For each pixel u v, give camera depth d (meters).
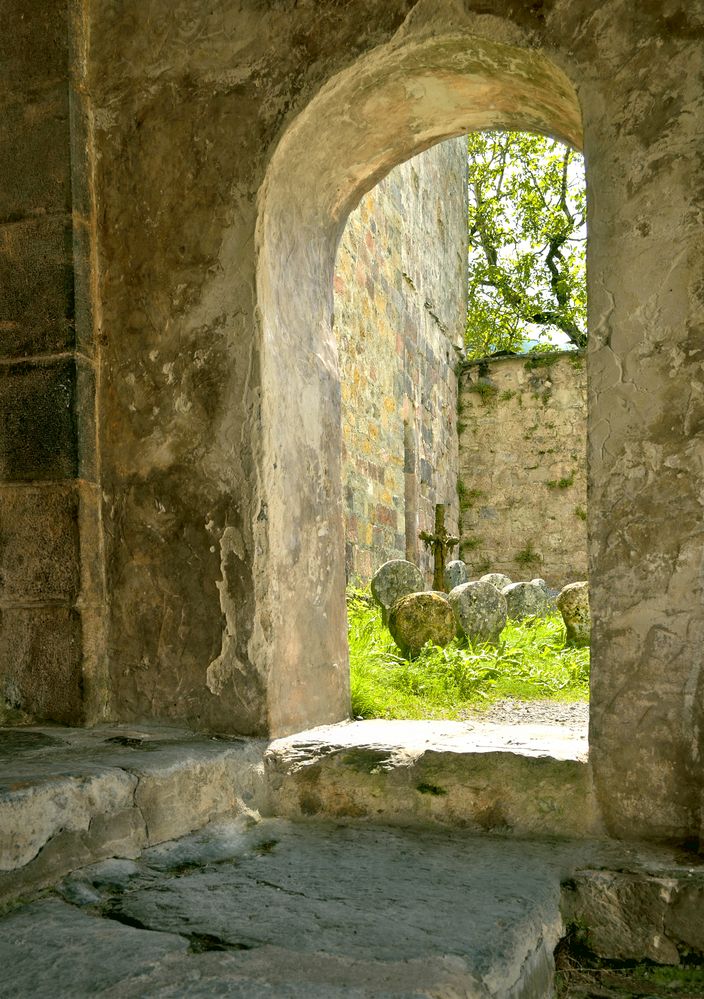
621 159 2.50
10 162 3.28
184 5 3.15
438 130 3.31
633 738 2.43
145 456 3.16
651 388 2.44
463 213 14.53
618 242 2.49
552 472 13.66
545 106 2.98
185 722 3.05
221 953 1.78
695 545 2.37
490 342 19.78
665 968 2.15
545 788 2.53
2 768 2.36
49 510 3.18
